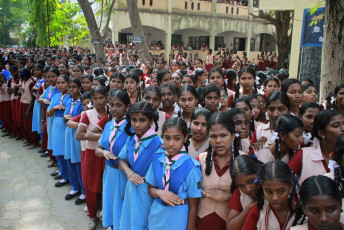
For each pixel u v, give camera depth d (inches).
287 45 625.0
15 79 269.9
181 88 139.8
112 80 180.1
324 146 94.1
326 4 169.8
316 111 116.0
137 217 103.5
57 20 735.7
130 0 432.1
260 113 151.6
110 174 123.6
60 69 253.0
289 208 76.1
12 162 222.5
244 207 84.5
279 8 394.3
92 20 467.2
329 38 169.9
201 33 1038.4
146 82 253.0
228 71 213.6
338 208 63.6
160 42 914.1
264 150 104.4
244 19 1032.2
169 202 88.8
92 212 144.3
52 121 199.6
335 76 169.8
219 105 141.3
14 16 1829.5
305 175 92.8
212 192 91.2
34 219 150.0
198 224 94.2
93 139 135.6
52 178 197.8
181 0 892.6
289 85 141.6
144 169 105.0
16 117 266.1
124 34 877.2
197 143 113.2
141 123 103.1
